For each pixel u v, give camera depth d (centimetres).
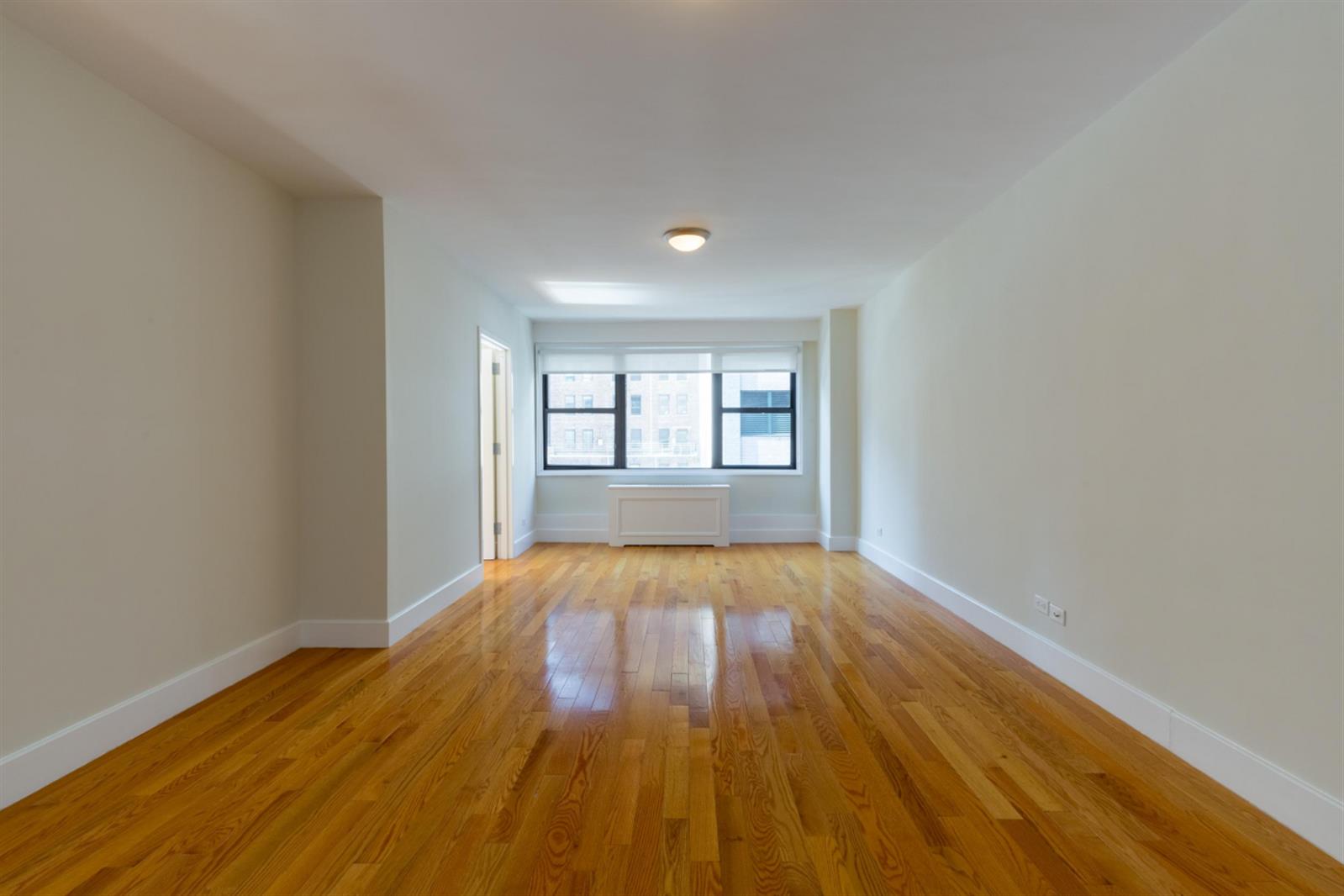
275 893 155
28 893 154
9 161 194
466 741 234
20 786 194
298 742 233
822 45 207
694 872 162
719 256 445
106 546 226
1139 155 235
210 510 278
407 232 371
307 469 343
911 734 239
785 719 252
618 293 555
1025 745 230
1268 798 184
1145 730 235
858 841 174
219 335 284
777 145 278
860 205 350
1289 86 175
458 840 175
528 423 674
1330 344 165
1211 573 204
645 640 356
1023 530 321
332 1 185
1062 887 156
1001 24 197
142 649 242
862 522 622
